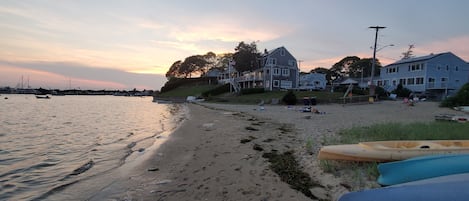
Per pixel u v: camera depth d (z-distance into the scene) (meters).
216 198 4.84
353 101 32.66
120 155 8.56
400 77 44.88
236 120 18.03
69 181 6.08
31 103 52.03
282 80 50.34
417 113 20.55
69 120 21.06
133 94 148.00
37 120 20.62
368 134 9.48
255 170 6.34
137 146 10.06
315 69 94.94
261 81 52.03
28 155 8.77
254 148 8.66
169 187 5.49
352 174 5.52
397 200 3.31
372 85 33.94
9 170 7.04
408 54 62.50
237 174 6.09
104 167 7.17
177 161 7.47
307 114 20.81
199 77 85.94
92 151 9.26
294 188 5.16
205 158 7.63
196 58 95.12
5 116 23.66
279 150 8.28
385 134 9.12
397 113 20.70
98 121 20.55
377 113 20.81
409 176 4.52
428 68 39.53
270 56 49.72
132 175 6.36
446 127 10.11
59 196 5.24
